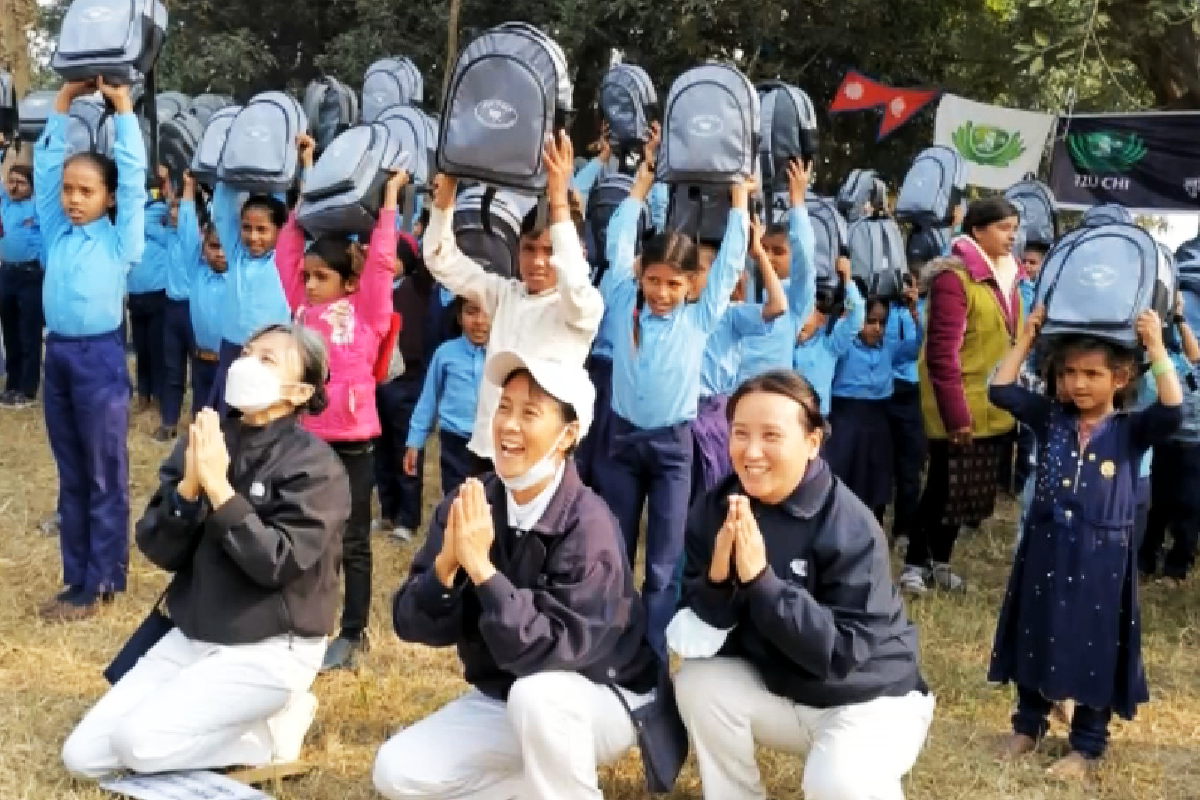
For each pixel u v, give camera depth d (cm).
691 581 345
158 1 507
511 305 429
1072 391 399
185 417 901
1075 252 403
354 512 472
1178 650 535
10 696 426
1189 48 1027
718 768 346
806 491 331
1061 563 398
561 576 327
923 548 618
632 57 1218
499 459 327
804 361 598
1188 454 626
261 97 550
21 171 893
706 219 505
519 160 402
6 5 1204
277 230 553
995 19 1159
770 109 599
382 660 481
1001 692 478
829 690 326
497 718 343
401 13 1345
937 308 575
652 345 442
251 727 376
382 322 466
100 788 361
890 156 1289
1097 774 405
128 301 888
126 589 538
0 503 669
